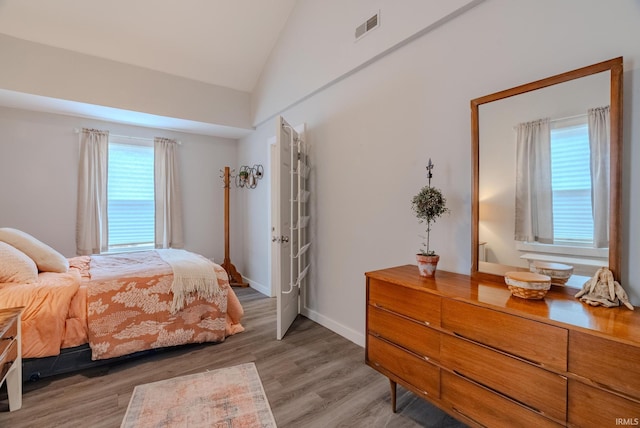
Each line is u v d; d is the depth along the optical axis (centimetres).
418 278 176
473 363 135
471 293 146
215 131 452
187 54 364
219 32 350
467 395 138
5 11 277
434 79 208
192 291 251
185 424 165
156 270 252
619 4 134
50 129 360
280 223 272
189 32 341
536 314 117
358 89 268
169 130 444
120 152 408
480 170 177
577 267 142
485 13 180
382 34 237
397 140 234
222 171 492
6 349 155
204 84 403
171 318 242
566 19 150
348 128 279
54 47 311
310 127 328
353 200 275
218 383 204
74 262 280
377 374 218
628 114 132
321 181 313
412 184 224
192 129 439
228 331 279
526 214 159
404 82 228
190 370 221
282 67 365
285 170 283
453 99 197
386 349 177
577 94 142
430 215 183
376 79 251
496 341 127
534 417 116
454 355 143
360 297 268
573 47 147
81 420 169
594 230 137
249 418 170
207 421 168
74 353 211
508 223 166
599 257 135
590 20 142
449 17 196
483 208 176
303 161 326
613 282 127
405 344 166
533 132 156
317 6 305
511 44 169
